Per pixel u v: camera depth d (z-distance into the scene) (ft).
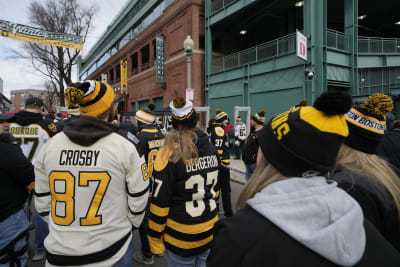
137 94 77.71
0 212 6.23
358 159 3.58
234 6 40.98
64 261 4.37
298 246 1.87
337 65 32.48
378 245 2.09
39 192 4.93
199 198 5.52
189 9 49.19
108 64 106.22
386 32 56.59
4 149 6.23
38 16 63.93
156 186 5.31
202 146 5.73
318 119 2.21
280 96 35.06
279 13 45.37
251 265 1.90
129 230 4.99
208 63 48.11
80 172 4.49
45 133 11.24
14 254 6.49
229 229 2.21
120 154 4.63
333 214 1.94
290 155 2.33
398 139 5.29
